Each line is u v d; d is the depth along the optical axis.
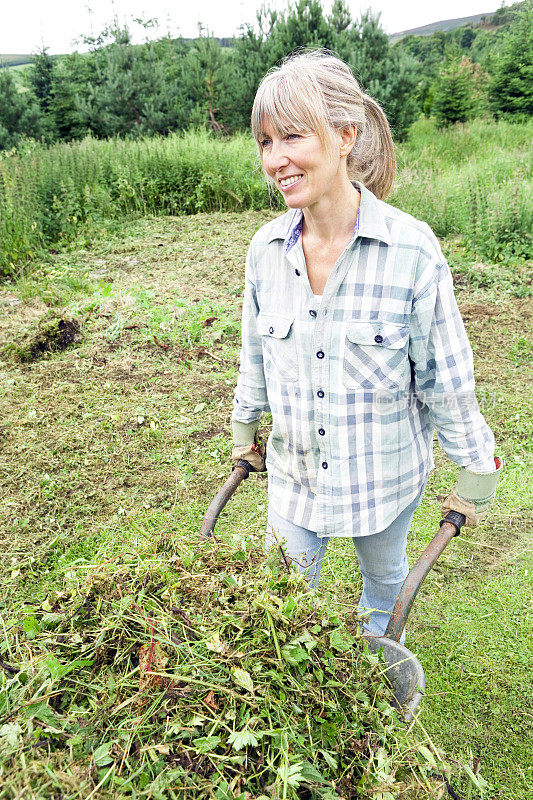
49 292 6.44
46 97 16.62
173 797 1.22
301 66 1.53
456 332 1.69
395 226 1.64
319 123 1.50
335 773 1.36
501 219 7.41
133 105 14.59
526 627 2.76
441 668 2.59
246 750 1.33
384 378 1.74
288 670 1.46
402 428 1.83
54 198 9.02
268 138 1.60
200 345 5.37
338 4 13.31
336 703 1.45
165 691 1.38
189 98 14.89
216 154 10.52
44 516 3.50
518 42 16.48
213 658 1.46
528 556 3.17
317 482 1.90
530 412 4.34
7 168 9.21
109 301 6.16
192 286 6.80
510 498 3.58
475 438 1.74
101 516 3.50
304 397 1.83
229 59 14.58
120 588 1.65
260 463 2.18
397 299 1.66
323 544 2.09
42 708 1.37
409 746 1.46
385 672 1.63
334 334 1.73
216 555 1.77
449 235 8.13
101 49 17.70
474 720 2.36
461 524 1.81
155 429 4.20
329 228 1.68
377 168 1.79
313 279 1.76
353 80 1.59
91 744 1.33
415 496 1.97
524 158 10.20
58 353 5.27
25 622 1.57
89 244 8.67
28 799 1.18
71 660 1.52
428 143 13.66
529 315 5.82
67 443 4.08
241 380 2.12
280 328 1.82
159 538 1.85
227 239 8.50
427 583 3.03
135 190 9.95
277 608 1.54
